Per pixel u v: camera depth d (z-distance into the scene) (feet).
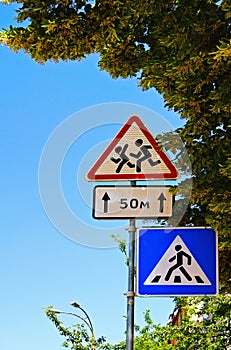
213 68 26.43
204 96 27.25
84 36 28.50
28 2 28.12
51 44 28.60
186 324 74.84
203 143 27.78
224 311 61.52
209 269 22.30
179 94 27.22
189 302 69.41
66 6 28.07
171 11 28.43
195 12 27.94
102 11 28.02
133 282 21.02
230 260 30.81
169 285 22.13
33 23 28.32
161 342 77.77
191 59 26.61
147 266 22.08
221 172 25.66
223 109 26.11
